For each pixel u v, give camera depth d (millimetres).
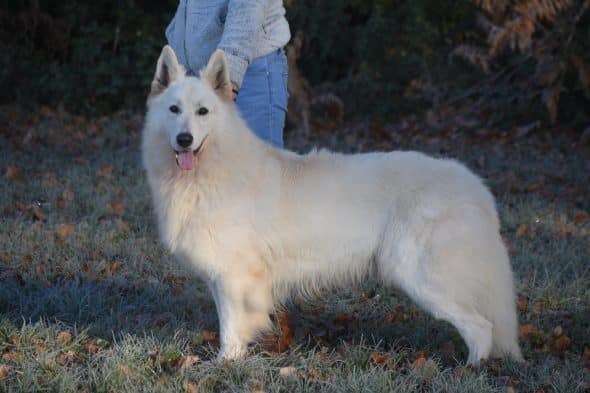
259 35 5352
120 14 14469
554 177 9820
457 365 4742
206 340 5176
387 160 4848
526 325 5418
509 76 13484
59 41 14555
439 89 14273
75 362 4727
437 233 4594
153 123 4762
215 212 4629
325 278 4879
